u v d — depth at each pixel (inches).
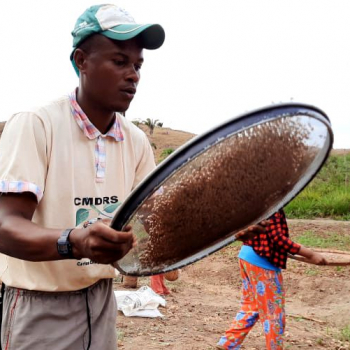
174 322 240.4
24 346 83.9
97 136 84.0
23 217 71.7
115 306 94.8
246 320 183.3
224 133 59.9
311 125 68.1
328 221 615.2
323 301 306.0
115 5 78.4
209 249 77.1
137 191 61.1
